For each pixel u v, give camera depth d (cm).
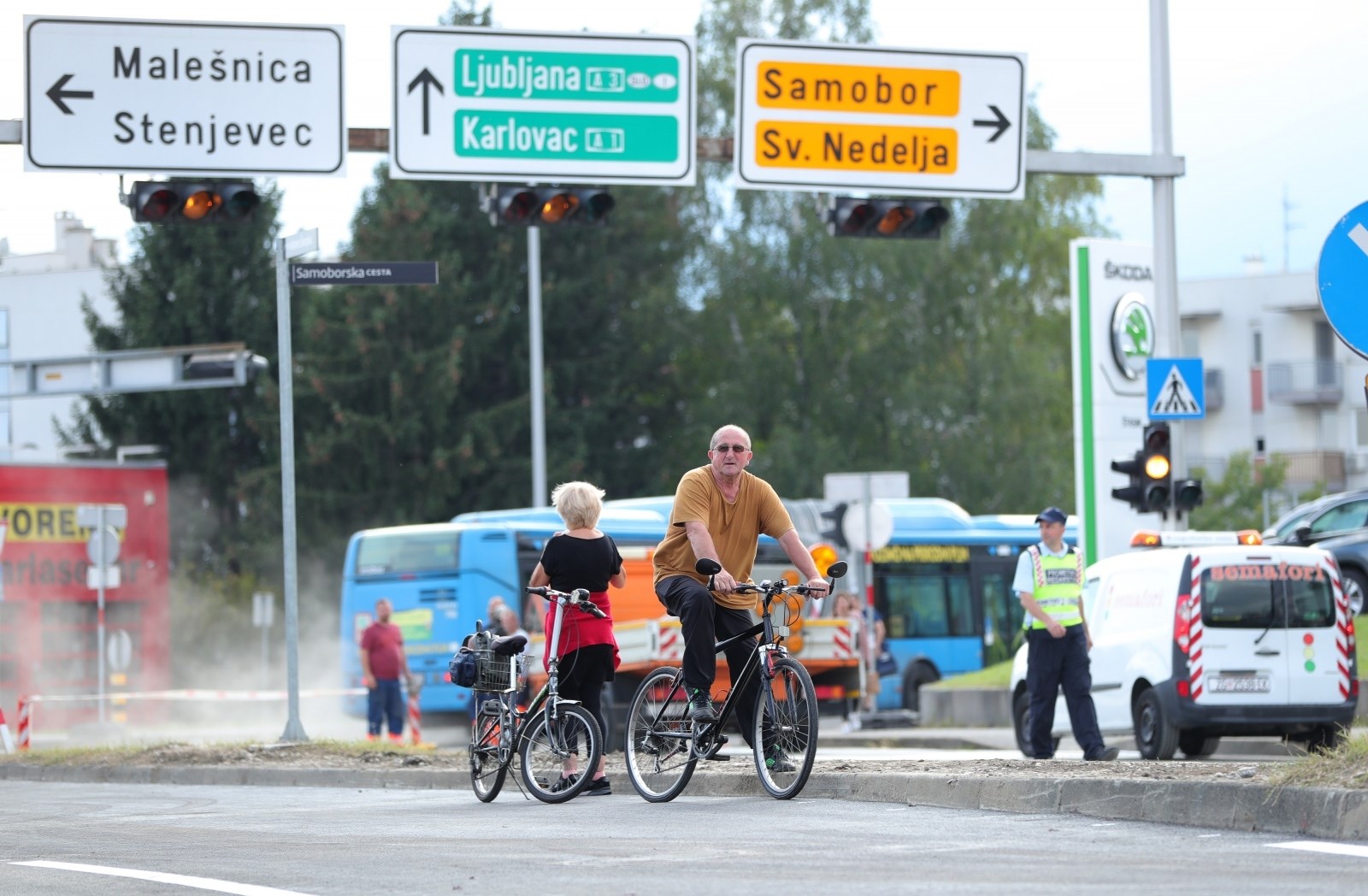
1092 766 3709
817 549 8831
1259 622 5753
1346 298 3102
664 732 3709
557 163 6444
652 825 3231
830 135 6638
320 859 2898
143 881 2669
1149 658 5862
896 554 11362
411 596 9031
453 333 17250
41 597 10481
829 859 2645
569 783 3866
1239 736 5994
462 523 9200
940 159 6725
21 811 4356
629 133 6494
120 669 10712
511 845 3012
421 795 4550
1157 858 2555
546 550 3950
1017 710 6581
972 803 3381
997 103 6762
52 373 10975
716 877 2486
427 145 6347
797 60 6600
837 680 8444
